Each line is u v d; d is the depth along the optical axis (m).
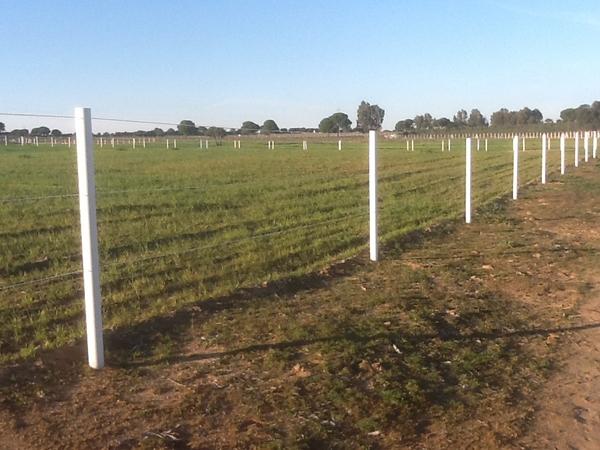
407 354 6.79
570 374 6.48
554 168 32.59
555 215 16.83
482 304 8.64
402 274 10.21
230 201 18.55
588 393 6.07
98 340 6.24
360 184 23.91
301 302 8.60
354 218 15.93
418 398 5.77
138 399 5.70
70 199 18.03
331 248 12.23
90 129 6.05
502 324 7.89
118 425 5.23
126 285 9.33
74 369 6.26
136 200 18.28
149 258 10.95
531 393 6.04
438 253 11.87
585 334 7.61
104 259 10.92
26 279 9.67
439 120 126.31
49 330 7.36
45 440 4.99
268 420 5.36
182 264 10.63
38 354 6.50
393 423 5.35
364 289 9.29
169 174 27.19
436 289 9.38
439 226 14.69
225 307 8.27
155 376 6.18
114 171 28.64
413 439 5.14
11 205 16.81
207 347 6.91
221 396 5.77
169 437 5.06
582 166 33.62
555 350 7.09
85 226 6.09
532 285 9.66
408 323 7.71
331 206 17.89
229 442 5.02
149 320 7.60
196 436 5.11
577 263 11.12
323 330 7.37
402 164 35.66
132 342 6.97
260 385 6.00
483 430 5.30
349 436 5.16
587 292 9.30
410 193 21.62
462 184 24.80
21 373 6.07
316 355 6.65
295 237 13.18
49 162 33.62
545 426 5.43
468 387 6.09
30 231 13.43
